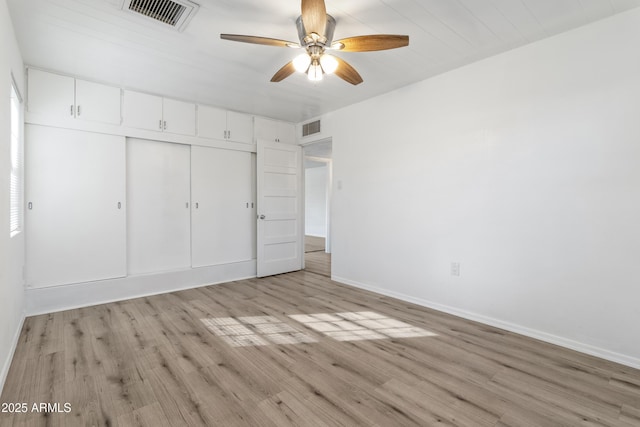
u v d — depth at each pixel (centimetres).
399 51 273
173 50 271
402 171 358
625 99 218
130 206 372
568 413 168
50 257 315
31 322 288
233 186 457
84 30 239
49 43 258
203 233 427
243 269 464
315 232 1079
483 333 270
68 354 229
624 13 217
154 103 380
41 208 310
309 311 324
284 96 387
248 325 287
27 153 302
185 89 364
